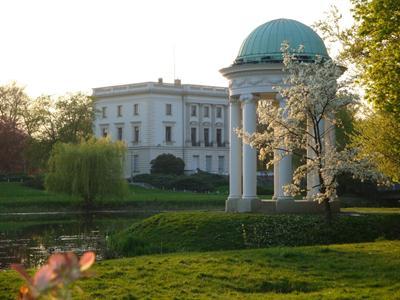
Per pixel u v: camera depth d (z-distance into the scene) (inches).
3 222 2139.5
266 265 800.9
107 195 2659.9
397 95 847.7
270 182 3752.5
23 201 2696.9
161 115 4596.5
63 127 3659.0
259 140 1317.7
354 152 1267.2
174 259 854.5
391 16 844.0
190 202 2866.6
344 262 820.0
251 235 1269.7
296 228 1279.5
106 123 4795.8
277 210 1471.5
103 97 4803.2
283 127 1294.3
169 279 715.4
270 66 1478.8
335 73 1279.5
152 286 681.6
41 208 2657.5
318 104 1263.5
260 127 2645.2
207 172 4384.8
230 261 831.1
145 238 1343.5
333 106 1279.5
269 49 1534.2
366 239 1258.0
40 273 150.9
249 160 1528.1
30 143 3676.2
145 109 4574.3
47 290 151.6
